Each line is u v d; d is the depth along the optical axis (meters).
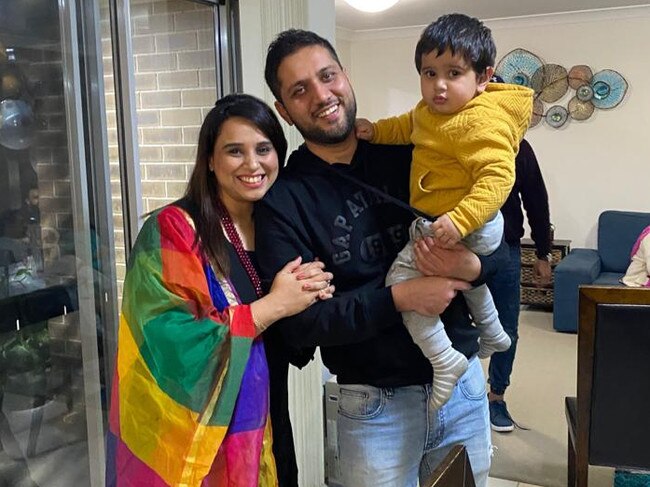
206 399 1.27
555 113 5.51
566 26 5.35
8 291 1.84
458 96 1.30
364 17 5.32
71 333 1.97
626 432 1.75
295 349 1.45
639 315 1.65
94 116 1.94
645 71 5.17
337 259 1.35
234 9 2.44
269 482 1.41
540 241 3.12
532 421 3.39
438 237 1.24
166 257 1.28
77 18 1.87
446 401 1.37
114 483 1.34
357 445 1.44
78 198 1.91
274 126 1.35
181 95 2.44
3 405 1.88
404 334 1.39
